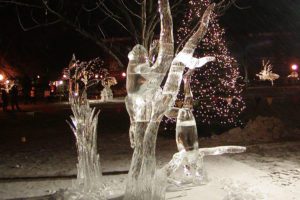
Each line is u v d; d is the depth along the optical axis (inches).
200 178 328.5
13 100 1212.5
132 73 272.1
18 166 433.4
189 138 319.6
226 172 371.6
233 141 545.0
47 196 311.7
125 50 668.1
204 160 426.6
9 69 1877.5
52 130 767.7
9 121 962.1
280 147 494.6
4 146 585.6
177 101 555.5
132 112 279.7
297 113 886.4
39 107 1430.9
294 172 370.6
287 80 2204.7
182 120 320.2
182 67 278.2
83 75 1371.8
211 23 765.3
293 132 590.2
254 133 564.1
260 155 452.8
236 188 307.4
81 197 297.4
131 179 270.2
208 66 820.6
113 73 2060.8
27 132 748.6
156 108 270.5
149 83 271.0
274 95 1428.4
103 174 381.7
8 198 310.2
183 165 342.3
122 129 741.9
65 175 384.8
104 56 1958.7
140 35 583.8
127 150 520.1
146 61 274.2
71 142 607.5
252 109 959.0
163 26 275.6
